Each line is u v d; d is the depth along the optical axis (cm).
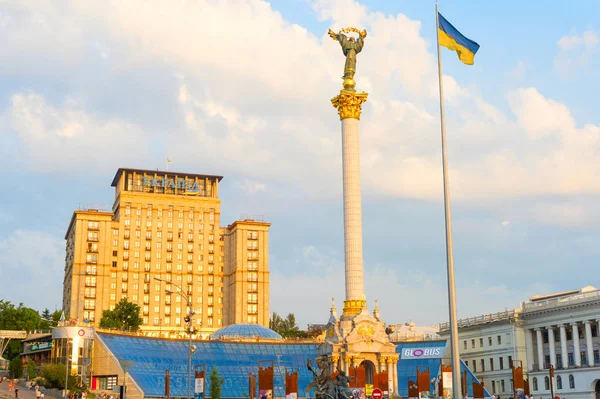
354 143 11012
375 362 10700
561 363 14450
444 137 5025
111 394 12500
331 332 11056
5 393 11825
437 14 5500
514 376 9712
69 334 13650
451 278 4656
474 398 9519
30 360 14462
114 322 19625
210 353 15088
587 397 13538
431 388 13075
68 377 12638
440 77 5241
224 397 13925
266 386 7812
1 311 19662
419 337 17112
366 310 10806
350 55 11481
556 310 14512
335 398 7356
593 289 15462
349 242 10831
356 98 11125
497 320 15838
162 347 14800
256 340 16062
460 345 17250
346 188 10919
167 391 9588
